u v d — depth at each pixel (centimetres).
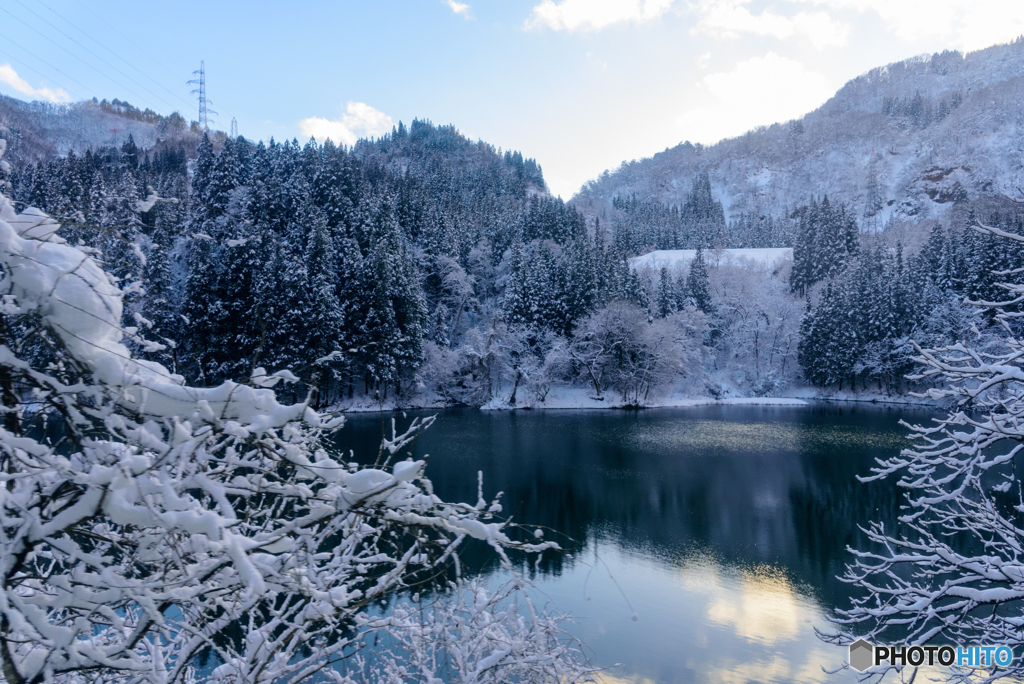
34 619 192
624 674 950
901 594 540
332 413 230
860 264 6575
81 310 209
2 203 228
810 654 1024
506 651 428
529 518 1881
